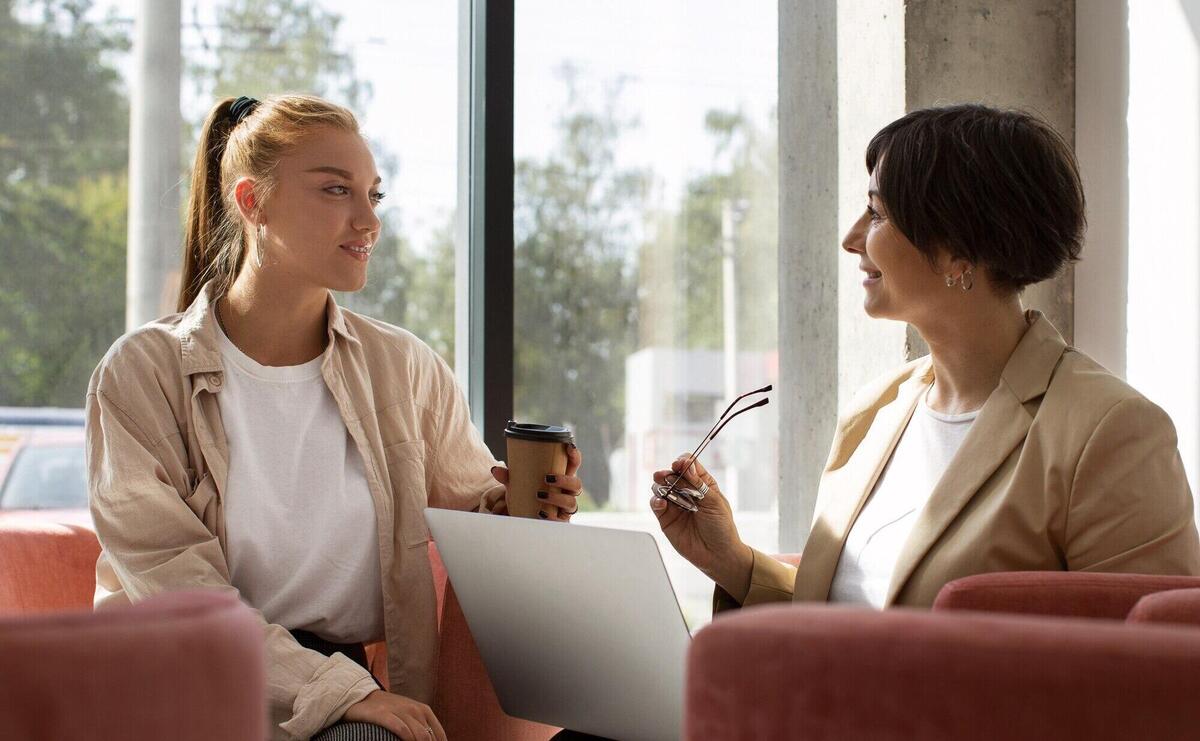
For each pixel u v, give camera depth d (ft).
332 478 6.21
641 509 9.20
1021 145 5.24
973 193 5.19
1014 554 4.88
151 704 2.82
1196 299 7.68
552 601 5.14
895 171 5.36
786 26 9.45
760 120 9.53
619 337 9.19
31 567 6.35
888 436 5.82
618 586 4.80
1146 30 8.07
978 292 5.38
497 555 5.29
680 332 9.32
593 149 9.12
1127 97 8.23
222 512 5.93
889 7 8.40
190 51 8.27
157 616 2.91
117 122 8.13
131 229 8.15
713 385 9.37
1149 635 2.73
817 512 6.05
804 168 9.28
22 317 7.91
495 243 8.70
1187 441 7.79
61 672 2.74
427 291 8.73
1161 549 4.61
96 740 2.76
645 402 9.23
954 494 5.11
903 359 8.14
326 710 5.30
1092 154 8.50
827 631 2.91
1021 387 5.16
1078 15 8.61
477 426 8.72
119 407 5.88
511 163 8.75
